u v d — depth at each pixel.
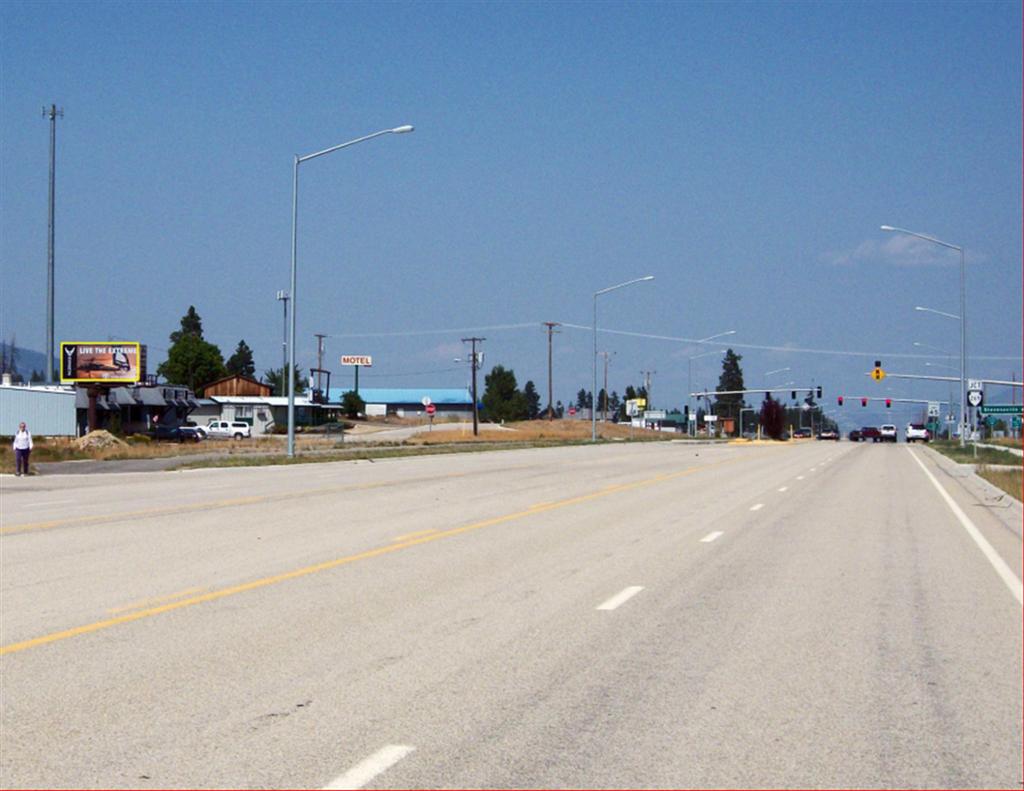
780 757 6.94
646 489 33.50
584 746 7.12
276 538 19.19
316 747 7.04
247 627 11.00
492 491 32.09
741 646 10.29
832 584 14.31
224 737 7.23
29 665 9.27
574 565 15.94
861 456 66.94
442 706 8.05
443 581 14.26
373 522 22.28
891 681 8.95
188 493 31.33
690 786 6.40
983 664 9.59
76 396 79.31
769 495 31.56
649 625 11.30
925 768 6.76
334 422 130.00
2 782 6.38
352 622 11.31
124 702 8.09
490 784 6.40
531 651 9.98
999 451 67.12
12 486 35.59
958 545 19.06
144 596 12.85
